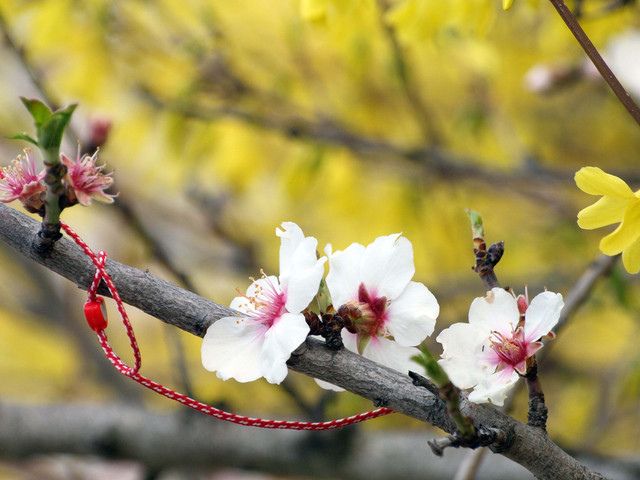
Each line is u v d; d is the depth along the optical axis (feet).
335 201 5.53
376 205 5.64
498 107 5.63
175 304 2.84
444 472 3.79
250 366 2.82
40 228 2.83
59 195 2.80
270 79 5.04
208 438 3.98
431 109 5.57
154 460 4.06
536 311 2.80
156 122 5.13
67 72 5.00
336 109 5.33
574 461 2.79
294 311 2.81
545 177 5.09
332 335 2.82
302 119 4.97
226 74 4.93
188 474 4.87
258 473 4.06
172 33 4.87
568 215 5.54
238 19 4.88
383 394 2.80
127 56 4.93
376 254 2.85
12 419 4.10
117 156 5.39
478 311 2.82
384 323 2.83
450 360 2.80
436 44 4.48
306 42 4.89
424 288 2.83
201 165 5.47
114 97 5.08
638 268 2.80
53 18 4.64
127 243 5.38
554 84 4.52
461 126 5.29
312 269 2.82
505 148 5.53
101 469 5.41
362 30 4.36
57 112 2.75
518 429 2.78
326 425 2.83
